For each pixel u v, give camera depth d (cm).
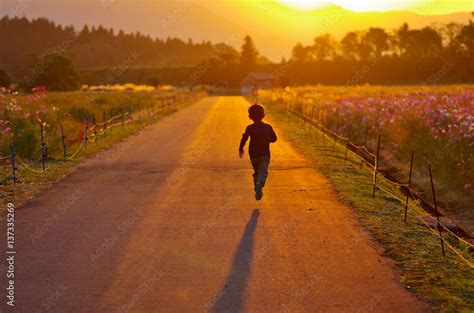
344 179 1273
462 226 1041
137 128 2727
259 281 600
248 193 1110
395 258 681
